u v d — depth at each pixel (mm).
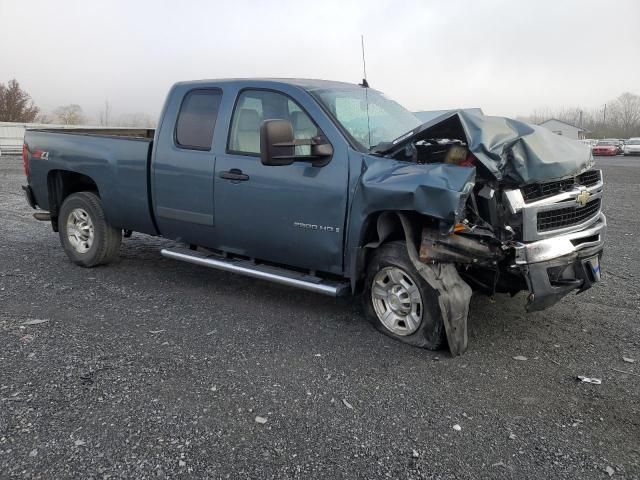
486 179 3883
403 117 5254
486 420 3158
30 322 4520
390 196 3852
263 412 3199
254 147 4781
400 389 3504
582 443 2941
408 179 3795
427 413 3219
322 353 4035
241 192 4789
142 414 3141
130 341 4188
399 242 4191
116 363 3793
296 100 4609
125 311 4863
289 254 4680
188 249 5613
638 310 5062
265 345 4168
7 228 8711
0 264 6383
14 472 2604
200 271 6242
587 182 4465
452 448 2879
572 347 4211
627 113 90375
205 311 4910
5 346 4027
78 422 3041
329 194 4293
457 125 3959
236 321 4672
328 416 3170
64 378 3549
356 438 2955
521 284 4086
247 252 5000
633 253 7504
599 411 3271
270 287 5664
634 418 3197
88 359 3844
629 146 51031
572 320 4797
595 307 5141
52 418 3072
